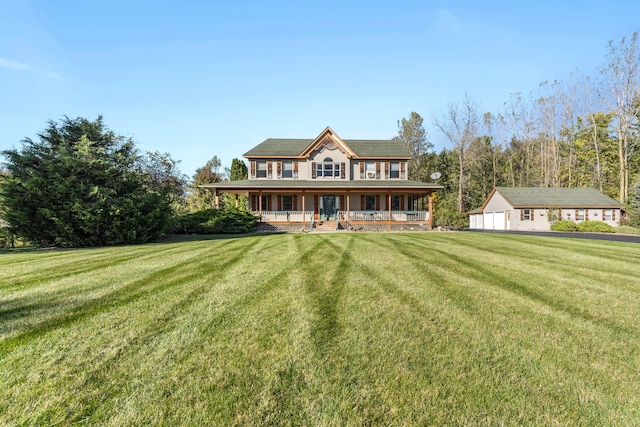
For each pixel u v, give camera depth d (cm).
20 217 1201
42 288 504
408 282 538
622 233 2220
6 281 557
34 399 219
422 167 4491
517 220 2828
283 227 2108
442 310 395
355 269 649
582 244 1116
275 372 253
